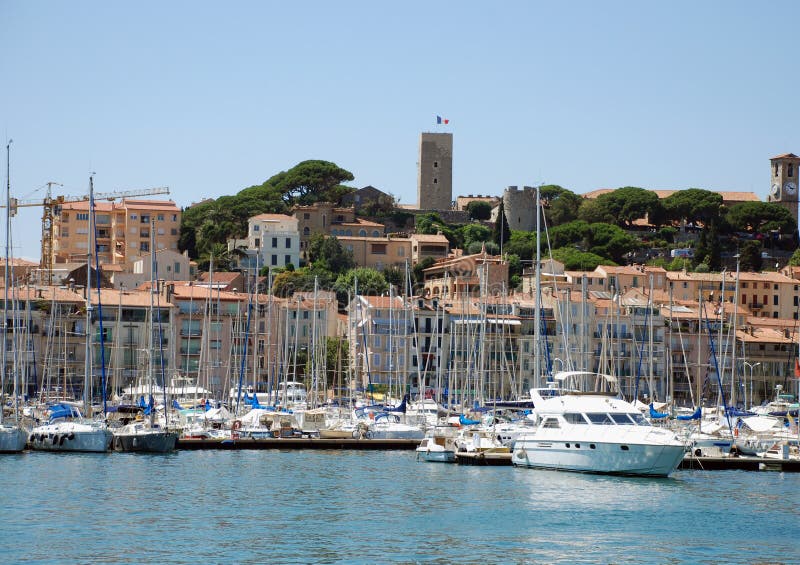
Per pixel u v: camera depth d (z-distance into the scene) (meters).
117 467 150.25
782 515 119.56
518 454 154.38
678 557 99.06
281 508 119.38
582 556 98.69
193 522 110.31
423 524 111.25
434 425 199.50
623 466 142.50
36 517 111.12
